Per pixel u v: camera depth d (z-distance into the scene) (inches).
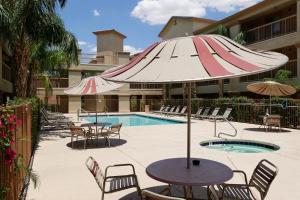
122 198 208.7
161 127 668.1
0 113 134.0
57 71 1105.4
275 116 603.2
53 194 219.6
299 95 762.8
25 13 491.8
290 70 840.3
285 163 311.6
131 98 1521.9
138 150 393.1
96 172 185.2
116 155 361.4
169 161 195.0
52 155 363.3
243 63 143.1
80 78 1374.3
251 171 278.4
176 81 128.6
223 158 335.9
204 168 177.0
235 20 1063.0
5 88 775.7
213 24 1166.3
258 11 954.1
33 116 400.8
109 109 1483.8
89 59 1397.6
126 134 552.4
